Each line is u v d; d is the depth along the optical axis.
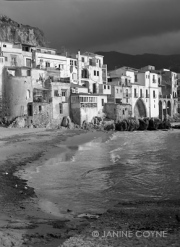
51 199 18.92
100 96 96.88
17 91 76.62
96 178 25.42
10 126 73.88
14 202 17.55
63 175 26.67
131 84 118.50
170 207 16.25
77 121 87.25
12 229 11.98
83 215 15.45
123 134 79.75
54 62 93.75
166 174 27.05
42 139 57.41
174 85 153.12
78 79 102.19
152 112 129.50
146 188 21.97
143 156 39.09
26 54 86.62
